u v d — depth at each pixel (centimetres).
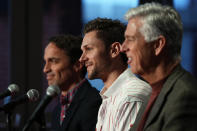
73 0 642
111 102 302
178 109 199
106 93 309
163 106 209
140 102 288
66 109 385
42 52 641
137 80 305
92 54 317
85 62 322
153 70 221
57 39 400
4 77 637
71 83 395
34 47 640
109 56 317
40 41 640
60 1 642
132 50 223
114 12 639
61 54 395
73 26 643
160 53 219
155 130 208
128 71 315
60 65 393
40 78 641
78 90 385
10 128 307
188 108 197
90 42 319
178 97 202
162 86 220
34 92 311
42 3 641
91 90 382
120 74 316
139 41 221
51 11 643
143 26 220
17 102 307
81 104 373
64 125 373
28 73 639
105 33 319
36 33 639
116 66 316
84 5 640
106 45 317
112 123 293
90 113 365
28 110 619
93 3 641
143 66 221
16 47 637
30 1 639
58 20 644
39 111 269
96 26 322
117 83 309
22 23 638
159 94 215
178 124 196
